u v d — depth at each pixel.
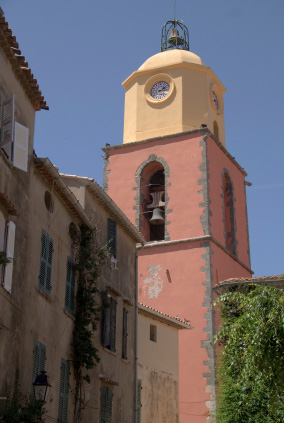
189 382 35.88
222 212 42.47
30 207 18.91
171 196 41.72
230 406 26.94
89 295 22.27
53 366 19.52
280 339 16.45
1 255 15.81
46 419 18.47
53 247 20.45
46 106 20.55
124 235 28.16
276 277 30.11
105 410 23.27
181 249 39.66
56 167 19.98
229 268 41.06
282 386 16.42
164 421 29.53
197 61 46.03
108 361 24.20
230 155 45.56
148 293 39.38
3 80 17.98
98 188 24.59
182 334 37.22
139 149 44.12
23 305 17.72
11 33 17.80
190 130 42.78
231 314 29.66
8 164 17.19
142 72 46.00
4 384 16.11
